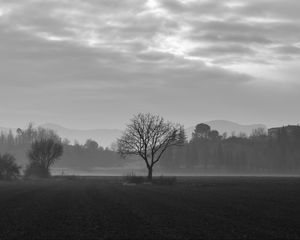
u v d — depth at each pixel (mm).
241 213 39938
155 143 109875
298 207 44969
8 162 117812
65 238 27250
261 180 111188
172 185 90062
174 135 110750
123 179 109938
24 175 128375
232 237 27469
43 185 90688
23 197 59000
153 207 45344
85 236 27906
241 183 94562
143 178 100375
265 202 50500
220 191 69688
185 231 29719
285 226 32031
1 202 51719
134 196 60375
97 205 47719
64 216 37906
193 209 43344
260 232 29328
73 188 79875
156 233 28938
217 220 35188
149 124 110000
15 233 29156
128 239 26844
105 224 33000
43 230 30328
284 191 68500
